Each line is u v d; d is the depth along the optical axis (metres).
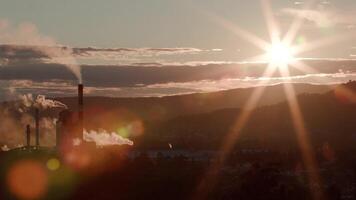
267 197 117.38
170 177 125.19
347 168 148.00
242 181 123.25
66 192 118.75
